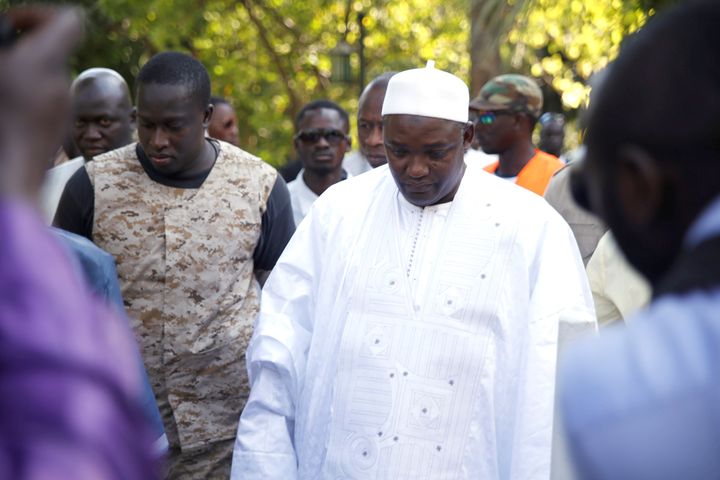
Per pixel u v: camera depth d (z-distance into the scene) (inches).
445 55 982.4
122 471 52.5
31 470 49.3
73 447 50.3
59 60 57.6
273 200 232.8
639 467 61.7
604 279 212.4
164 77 219.8
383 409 173.2
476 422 172.7
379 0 936.9
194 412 225.6
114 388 53.5
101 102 291.0
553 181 259.0
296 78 1004.6
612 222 72.0
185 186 225.6
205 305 224.7
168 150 220.2
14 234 53.6
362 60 714.8
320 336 181.9
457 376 172.7
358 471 173.6
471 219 178.9
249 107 1031.6
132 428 54.7
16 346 51.3
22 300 52.2
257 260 234.7
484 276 175.8
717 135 65.9
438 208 180.1
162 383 225.6
